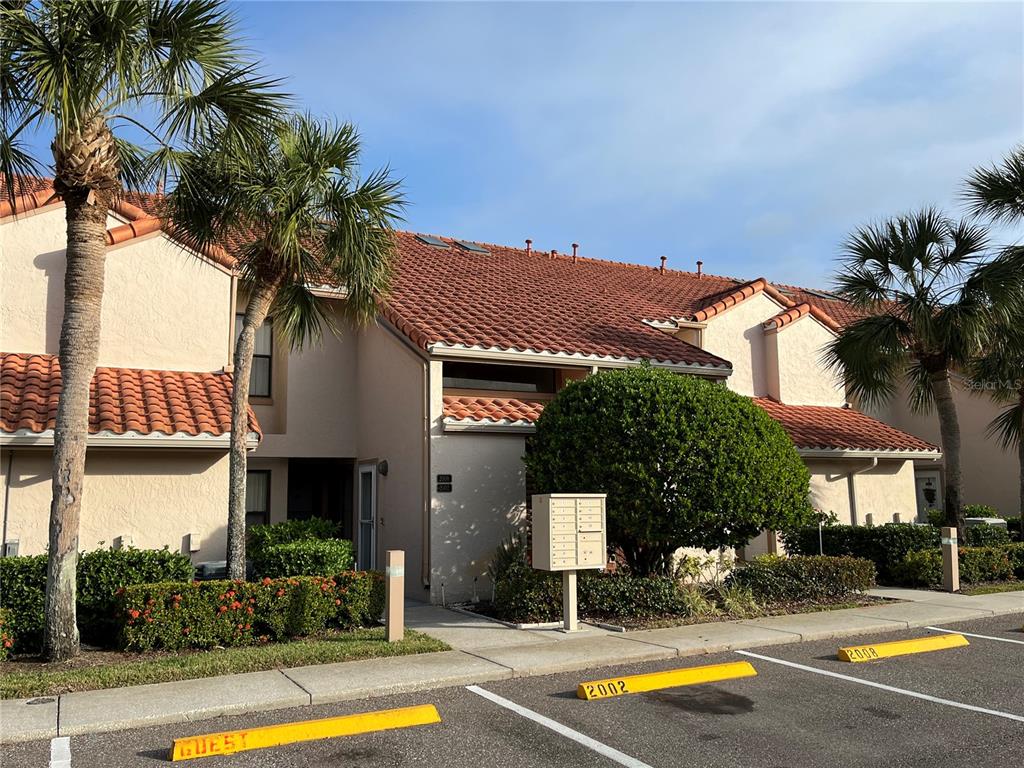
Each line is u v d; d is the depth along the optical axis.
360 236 10.11
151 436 11.12
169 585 9.00
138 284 13.04
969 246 14.98
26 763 5.66
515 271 19.44
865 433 17.89
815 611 11.80
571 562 10.38
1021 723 6.52
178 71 8.48
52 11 7.82
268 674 7.89
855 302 15.88
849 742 6.08
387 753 5.87
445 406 13.12
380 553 14.20
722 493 10.93
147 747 6.00
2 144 8.56
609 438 11.27
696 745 6.02
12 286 12.32
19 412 10.77
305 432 15.09
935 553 14.54
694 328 18.20
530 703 7.14
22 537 10.84
